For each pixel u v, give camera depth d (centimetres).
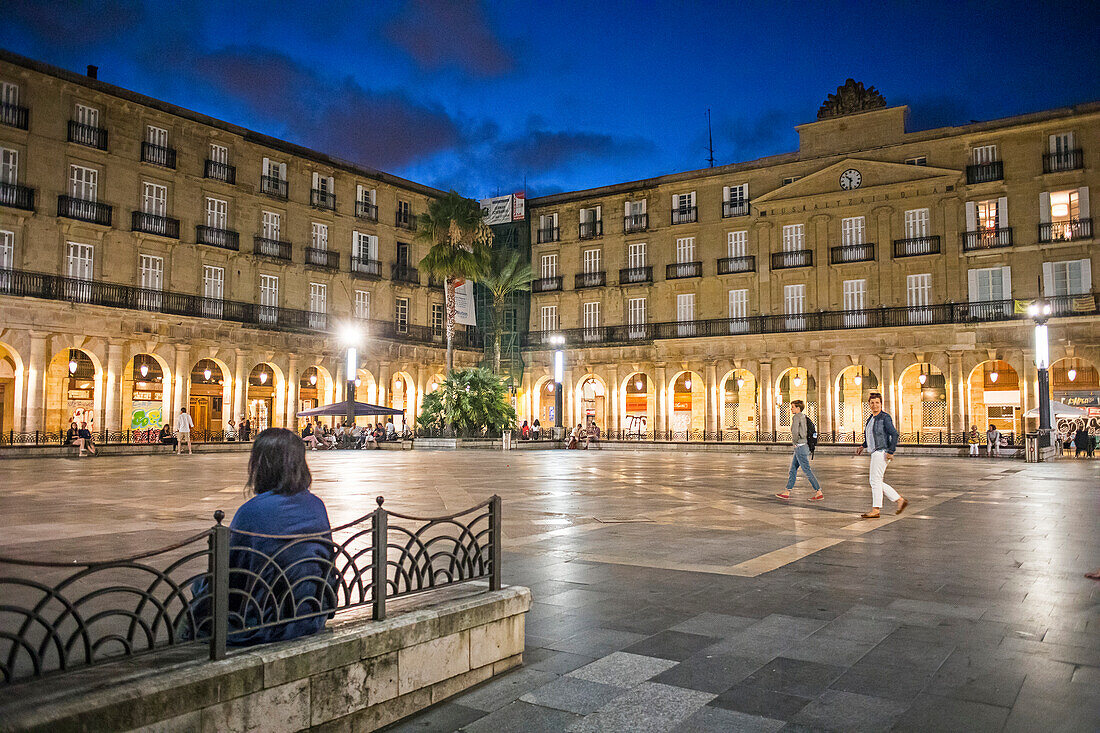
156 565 723
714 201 4659
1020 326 3734
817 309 4288
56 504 1256
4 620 524
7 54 3183
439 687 411
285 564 375
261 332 4041
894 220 4112
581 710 394
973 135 3903
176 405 3688
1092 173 3647
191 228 3822
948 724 369
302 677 343
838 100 4350
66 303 3272
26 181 3253
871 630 530
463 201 4084
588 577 706
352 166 4603
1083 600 612
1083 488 1652
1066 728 363
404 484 1717
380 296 4728
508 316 5231
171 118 3747
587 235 5053
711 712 387
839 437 4156
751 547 868
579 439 4228
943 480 1889
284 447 408
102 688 282
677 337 4609
